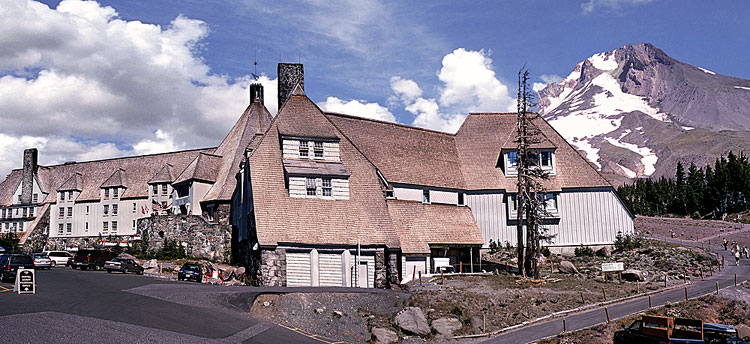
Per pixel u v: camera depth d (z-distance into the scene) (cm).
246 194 6128
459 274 5884
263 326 3578
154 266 6300
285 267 5159
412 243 5956
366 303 4419
